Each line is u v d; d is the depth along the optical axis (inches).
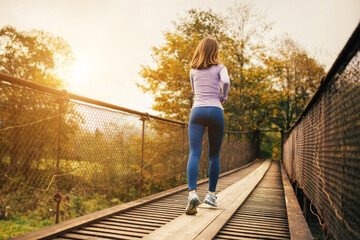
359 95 48.3
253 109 889.5
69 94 90.3
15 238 70.0
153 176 169.9
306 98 947.3
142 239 73.8
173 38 616.1
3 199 74.2
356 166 49.8
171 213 111.6
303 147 160.7
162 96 600.4
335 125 69.6
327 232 81.1
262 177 309.4
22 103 77.4
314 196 109.7
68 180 95.9
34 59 730.2
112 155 124.6
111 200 379.9
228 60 737.6
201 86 107.4
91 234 80.3
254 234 86.1
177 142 215.5
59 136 89.7
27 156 80.6
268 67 898.1
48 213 178.1
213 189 114.2
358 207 48.0
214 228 84.4
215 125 106.2
